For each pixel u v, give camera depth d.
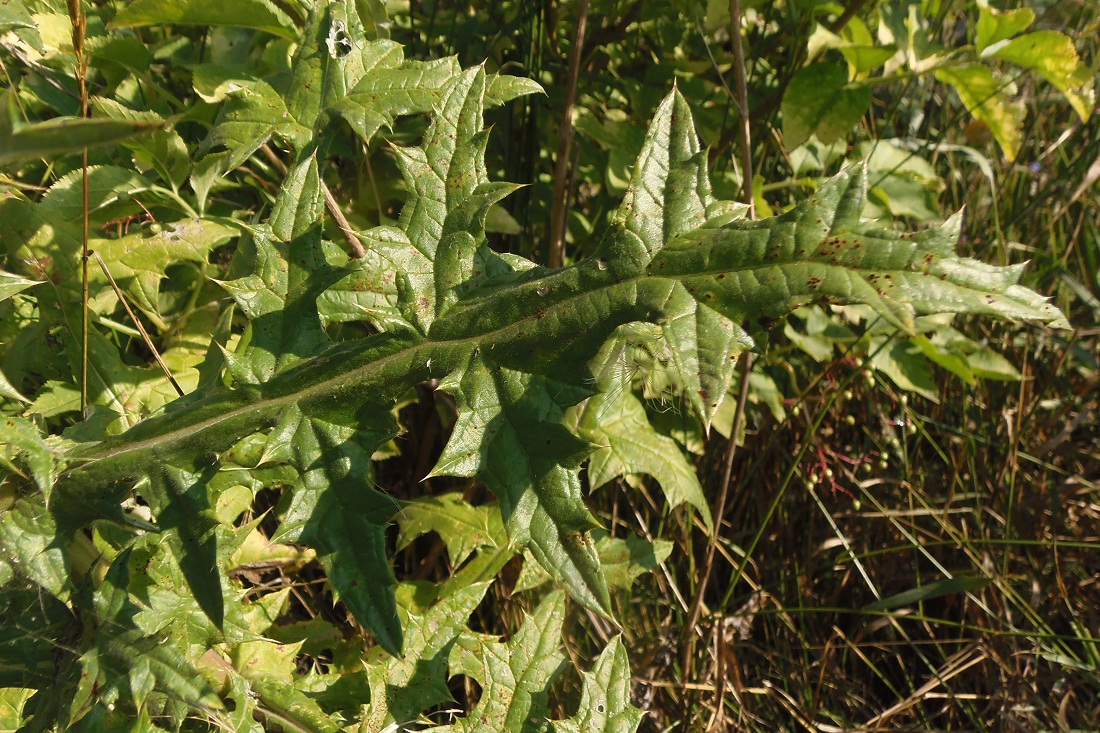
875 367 0.87
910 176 0.90
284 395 0.52
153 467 0.51
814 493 0.90
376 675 0.61
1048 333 1.04
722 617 0.81
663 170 0.51
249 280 0.53
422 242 0.53
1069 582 0.97
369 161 0.71
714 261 0.49
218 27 0.70
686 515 0.83
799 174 0.93
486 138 0.54
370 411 0.52
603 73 0.88
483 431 0.50
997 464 1.00
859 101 0.77
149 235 0.65
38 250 0.62
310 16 0.57
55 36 0.65
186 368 0.65
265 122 0.56
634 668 0.80
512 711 0.60
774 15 0.90
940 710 0.90
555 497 0.49
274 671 0.60
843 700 0.89
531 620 0.62
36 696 0.53
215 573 0.51
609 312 0.50
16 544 0.51
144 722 0.53
